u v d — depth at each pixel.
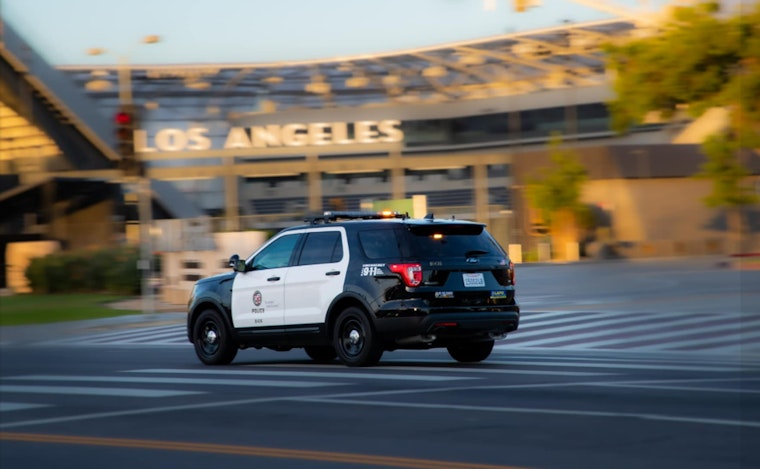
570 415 16.22
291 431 15.79
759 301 43.41
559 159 110.50
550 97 137.88
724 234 113.31
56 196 104.12
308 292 25.52
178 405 19.27
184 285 61.69
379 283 24.17
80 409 19.38
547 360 26.20
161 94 136.00
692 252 112.50
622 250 109.50
